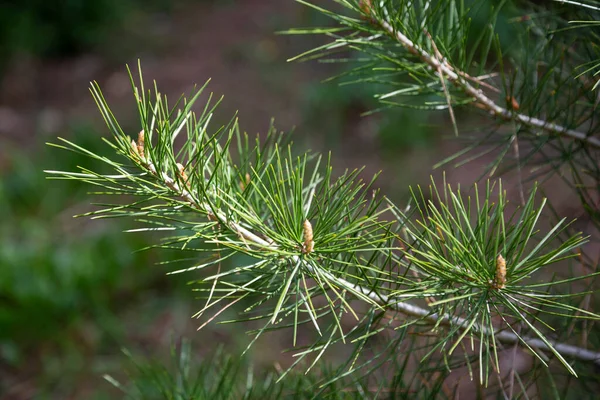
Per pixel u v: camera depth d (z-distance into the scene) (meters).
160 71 2.58
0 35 2.70
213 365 0.76
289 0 2.90
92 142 2.09
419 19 0.69
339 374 0.66
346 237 0.62
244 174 0.67
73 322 1.68
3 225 1.92
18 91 2.54
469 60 0.70
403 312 0.65
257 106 2.34
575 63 0.73
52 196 1.99
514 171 0.95
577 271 1.24
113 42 2.74
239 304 1.65
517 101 0.72
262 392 0.73
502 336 0.67
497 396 0.70
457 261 0.61
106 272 1.75
